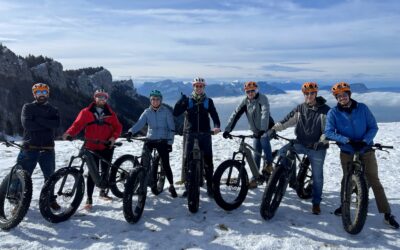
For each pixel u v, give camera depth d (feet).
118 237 17.70
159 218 20.20
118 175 23.36
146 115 22.97
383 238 17.93
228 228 18.81
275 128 22.29
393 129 73.00
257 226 19.16
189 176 20.90
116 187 23.15
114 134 21.90
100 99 21.26
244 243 17.25
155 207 22.09
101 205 22.13
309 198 23.98
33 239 17.25
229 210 21.40
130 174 19.49
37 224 18.84
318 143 20.16
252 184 24.84
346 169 19.72
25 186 18.01
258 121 24.77
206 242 17.34
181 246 16.93
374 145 18.69
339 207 21.63
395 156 41.19
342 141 18.47
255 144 25.50
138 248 16.69
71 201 21.90
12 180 19.12
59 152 42.27
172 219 20.01
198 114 22.99
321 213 21.34
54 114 20.30
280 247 16.90
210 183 23.43
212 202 23.02
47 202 18.35
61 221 19.15
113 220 19.81
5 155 40.22
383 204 19.19
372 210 21.74
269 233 18.28
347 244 17.26
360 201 17.60
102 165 22.24
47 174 20.99
